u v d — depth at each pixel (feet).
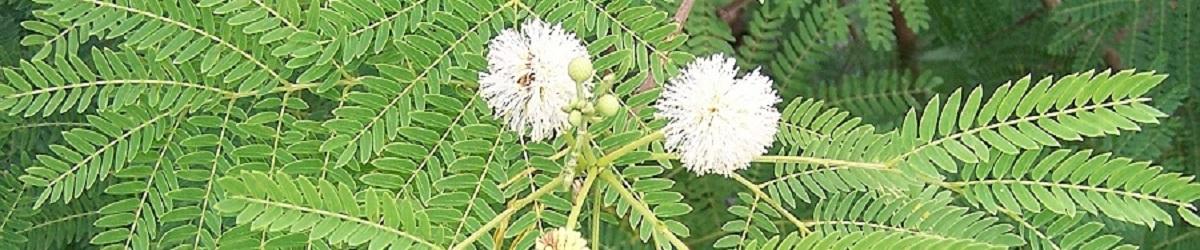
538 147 1.12
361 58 1.13
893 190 1.15
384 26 1.10
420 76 1.11
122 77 1.13
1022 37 2.01
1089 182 1.10
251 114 1.17
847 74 2.08
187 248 1.13
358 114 1.10
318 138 1.14
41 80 1.13
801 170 1.20
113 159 1.16
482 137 1.11
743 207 1.22
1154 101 1.74
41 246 1.47
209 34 1.11
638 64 1.15
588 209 1.19
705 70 1.04
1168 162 1.83
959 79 2.06
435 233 0.98
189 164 1.14
